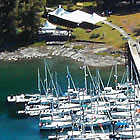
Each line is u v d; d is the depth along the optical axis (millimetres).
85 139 183125
